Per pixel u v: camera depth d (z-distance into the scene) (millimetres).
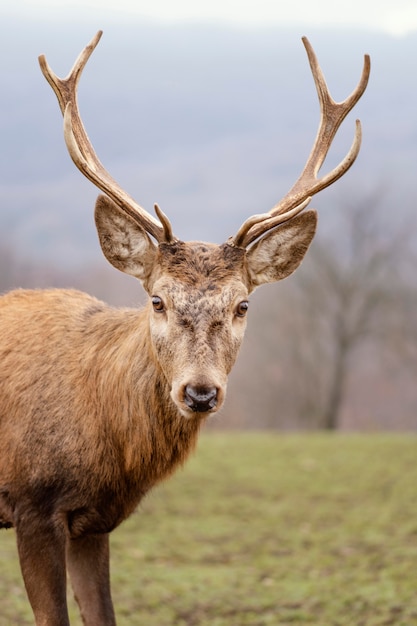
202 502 46875
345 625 28875
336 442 66438
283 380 148250
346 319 140375
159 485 22922
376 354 145625
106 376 21562
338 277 139875
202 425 21703
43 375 21969
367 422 146250
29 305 23625
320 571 35094
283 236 22031
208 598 31719
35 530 21219
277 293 146125
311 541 39719
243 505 46469
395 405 147375
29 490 21359
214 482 51688
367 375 147875
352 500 47594
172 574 34219
